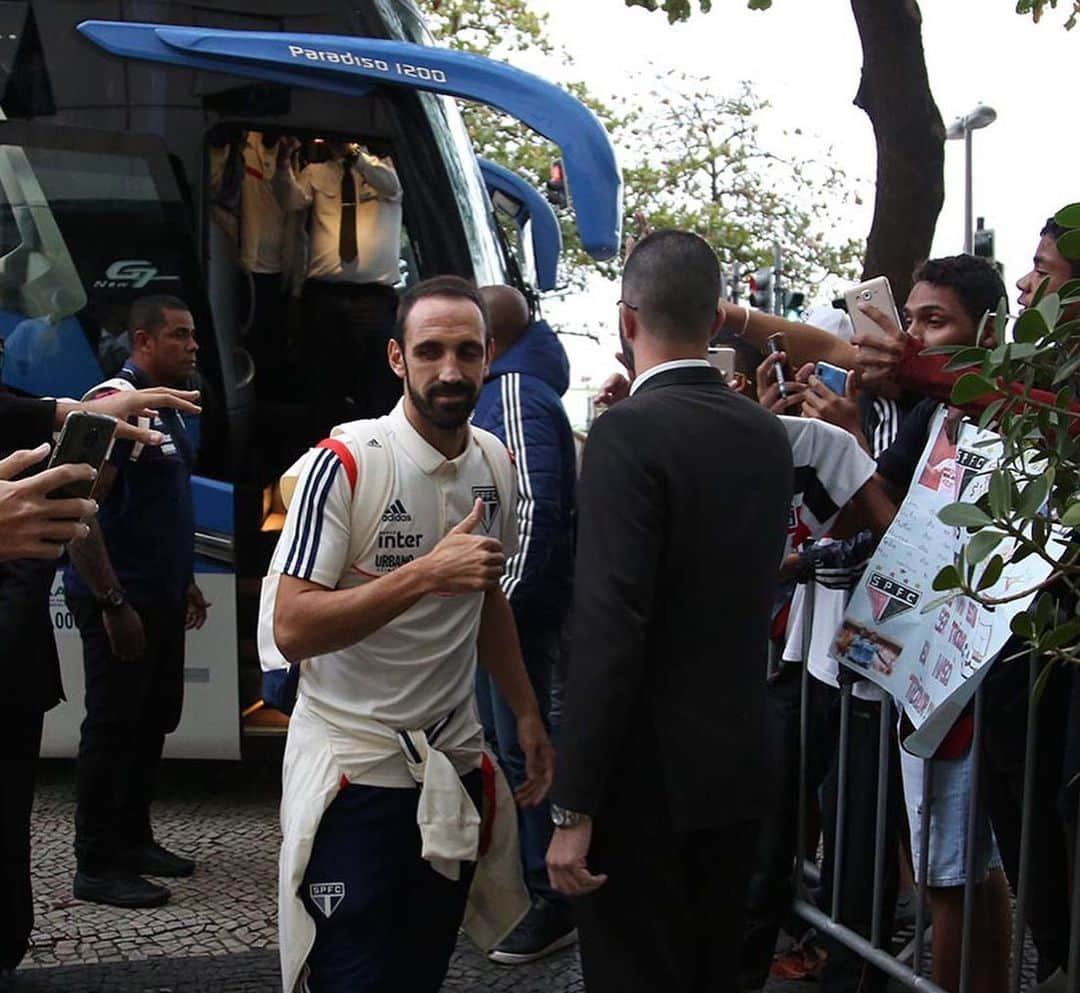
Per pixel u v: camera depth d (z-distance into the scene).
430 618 2.82
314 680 2.86
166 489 4.69
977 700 3.33
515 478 3.02
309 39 5.74
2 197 5.77
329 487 2.75
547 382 4.43
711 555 2.69
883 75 6.74
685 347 2.80
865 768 3.73
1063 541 2.38
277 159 5.96
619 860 2.72
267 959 4.25
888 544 3.44
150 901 4.66
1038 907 3.41
